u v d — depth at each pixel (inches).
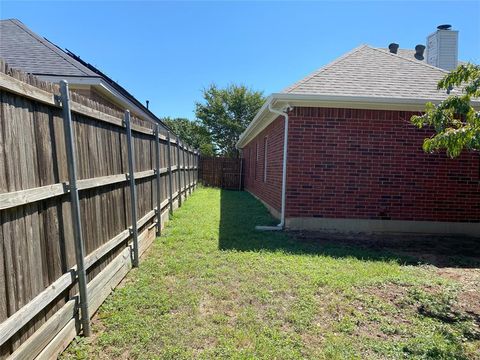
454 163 275.6
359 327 119.0
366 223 276.2
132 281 158.2
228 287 150.9
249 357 97.7
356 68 304.7
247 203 450.0
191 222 296.0
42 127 93.0
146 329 112.8
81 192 119.1
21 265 81.0
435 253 222.2
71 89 302.7
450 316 129.2
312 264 185.6
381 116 271.3
